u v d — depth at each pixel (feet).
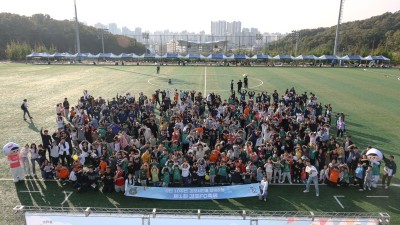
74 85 151.94
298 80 177.47
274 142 61.36
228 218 33.19
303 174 54.19
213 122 72.90
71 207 46.44
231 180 53.52
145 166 51.55
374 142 76.13
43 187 52.65
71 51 458.91
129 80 170.30
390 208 47.42
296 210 46.70
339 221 33.22
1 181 54.39
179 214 36.24
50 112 100.27
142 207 47.06
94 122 76.95
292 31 395.75
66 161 61.16
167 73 204.95
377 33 451.94
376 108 110.63
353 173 57.93
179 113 77.46
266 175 53.62
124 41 510.58
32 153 56.18
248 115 81.20
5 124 87.40
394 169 52.85
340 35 473.67
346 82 171.01
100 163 53.31
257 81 172.24
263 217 33.47
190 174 52.95
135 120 79.30
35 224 33.71
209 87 150.20
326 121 80.89
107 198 49.52
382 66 269.64
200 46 469.57
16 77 178.19
